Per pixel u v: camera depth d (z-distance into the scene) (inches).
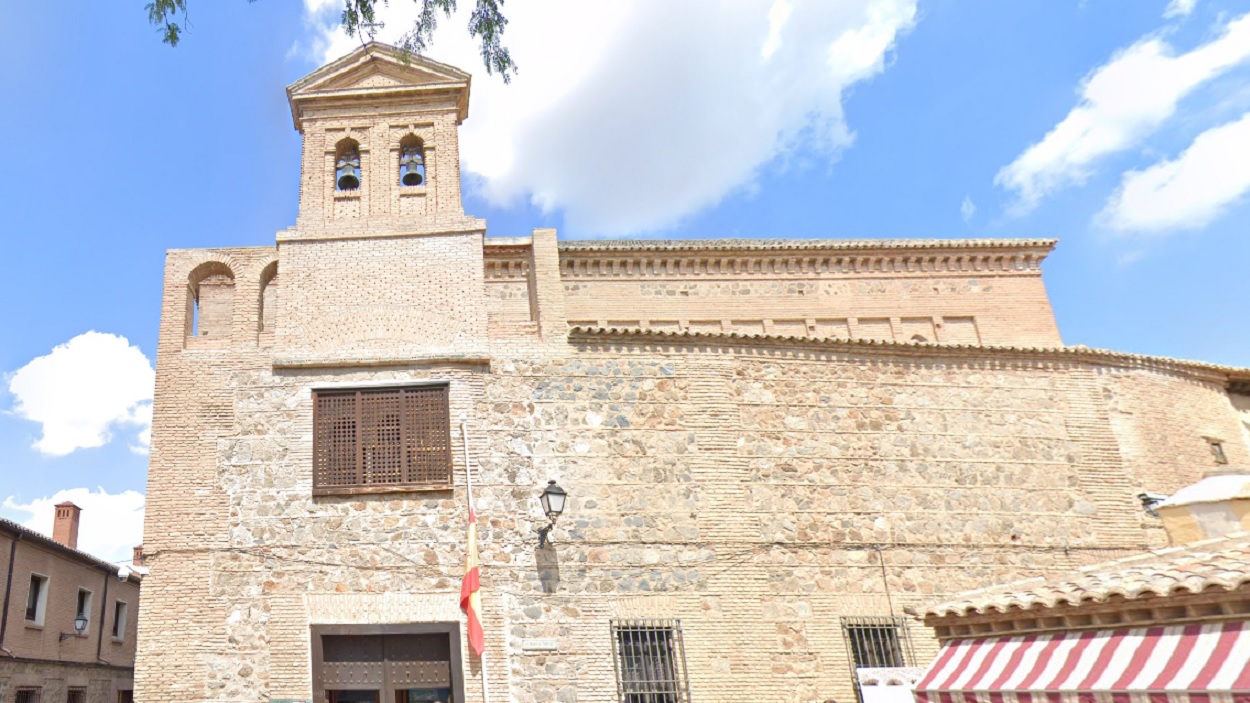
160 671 483.8
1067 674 297.7
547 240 624.1
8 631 894.4
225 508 522.9
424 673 500.7
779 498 569.3
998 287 929.5
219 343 567.5
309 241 599.2
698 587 537.0
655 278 876.0
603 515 545.6
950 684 338.0
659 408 580.4
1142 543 610.5
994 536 590.2
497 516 535.5
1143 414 663.8
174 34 363.6
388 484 535.5
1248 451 703.7
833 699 522.6
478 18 395.2
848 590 554.6
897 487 590.2
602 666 508.4
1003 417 628.7
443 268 598.2
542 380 576.1
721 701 511.2
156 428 539.8
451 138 648.4
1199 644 268.1
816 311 886.4
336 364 562.9
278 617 499.8
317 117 649.0
